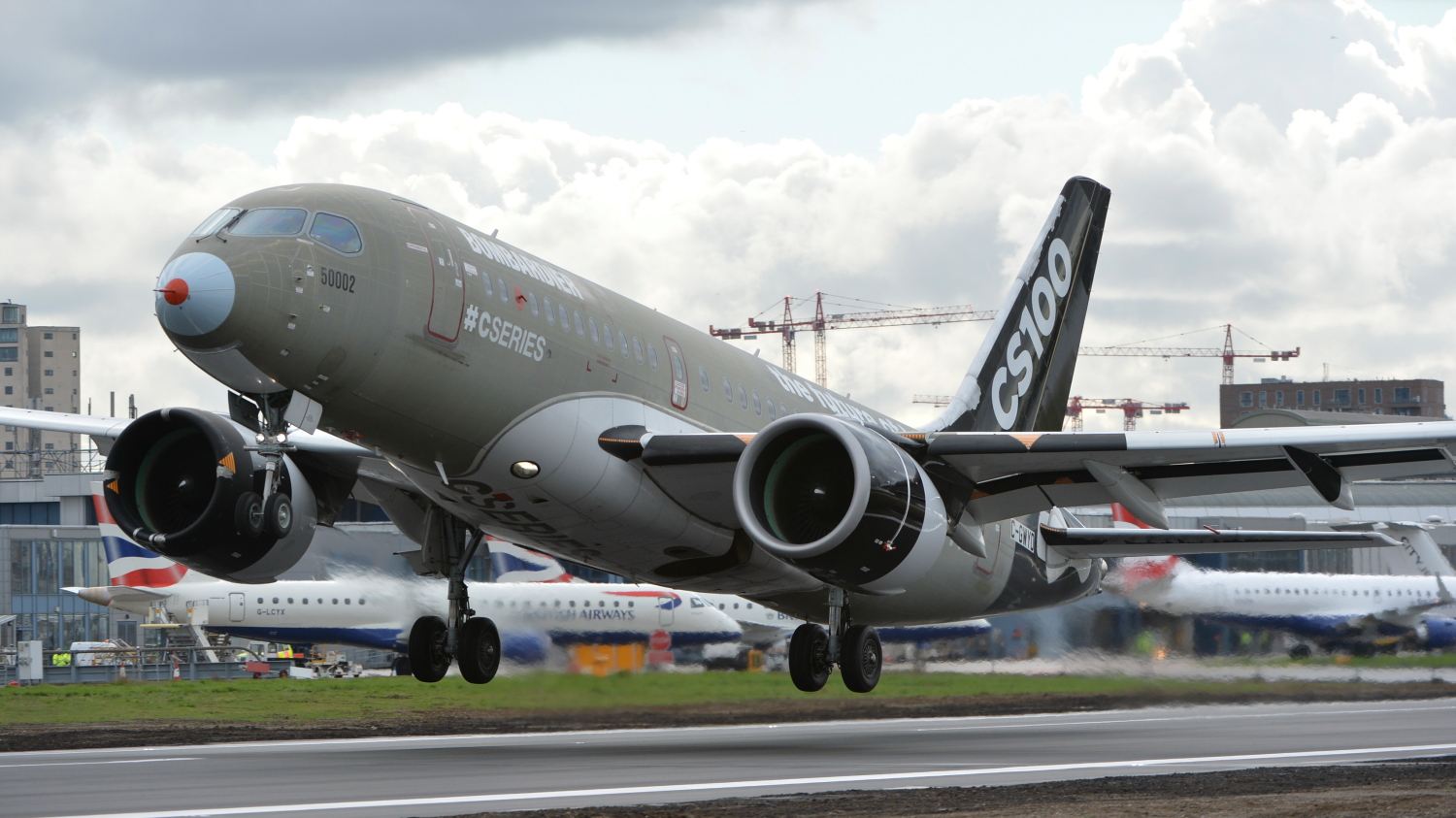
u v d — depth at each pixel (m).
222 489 58.62
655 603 162.62
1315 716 91.62
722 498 60.69
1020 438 57.25
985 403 78.56
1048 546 83.44
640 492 60.28
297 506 61.78
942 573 74.38
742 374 72.31
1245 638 156.25
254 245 48.91
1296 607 157.38
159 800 37.53
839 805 34.69
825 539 53.22
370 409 52.66
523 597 159.75
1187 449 56.41
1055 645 142.38
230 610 165.62
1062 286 84.62
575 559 67.00
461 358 53.56
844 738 69.12
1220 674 135.50
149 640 187.88
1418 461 58.38
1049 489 62.97
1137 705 108.44
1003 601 81.69
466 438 55.38
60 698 105.44
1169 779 42.09
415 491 65.62
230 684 126.81
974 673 134.88
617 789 40.12
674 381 65.06
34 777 44.97
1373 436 54.72
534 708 99.56
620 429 60.47
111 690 115.31
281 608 166.38
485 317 54.47
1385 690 127.50
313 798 37.81
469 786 41.12
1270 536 76.81
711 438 58.28
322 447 61.91
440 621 68.56
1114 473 59.72
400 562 169.75
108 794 39.28
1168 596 148.12
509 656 151.75
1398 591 164.25
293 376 50.09
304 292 48.88
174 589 166.00
